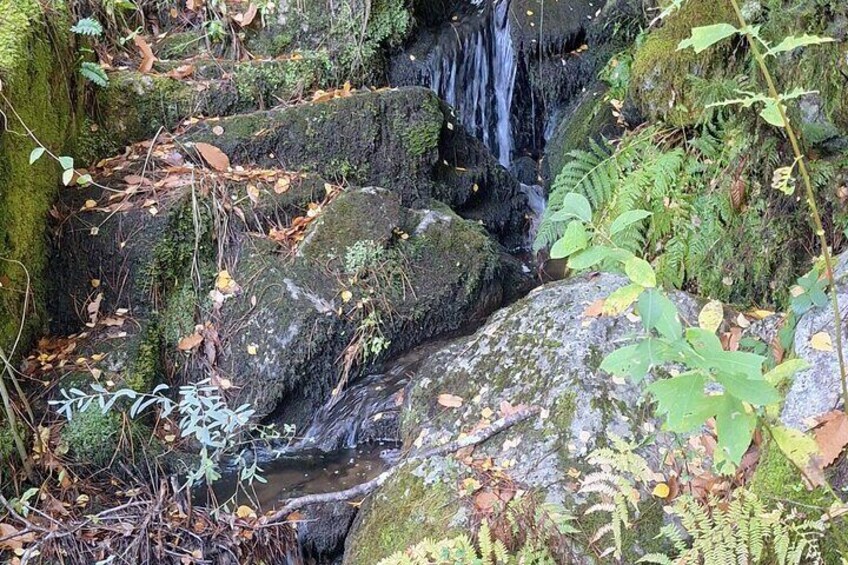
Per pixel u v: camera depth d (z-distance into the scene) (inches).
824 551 75.4
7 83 133.4
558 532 94.1
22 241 138.0
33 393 134.5
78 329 149.1
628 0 209.9
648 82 152.7
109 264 151.7
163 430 139.8
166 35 203.8
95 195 157.9
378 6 212.8
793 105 130.8
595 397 110.7
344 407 145.9
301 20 208.5
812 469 64.6
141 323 149.4
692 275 144.1
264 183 170.1
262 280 153.6
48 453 126.5
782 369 59.7
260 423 144.3
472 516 99.3
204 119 184.1
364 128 187.2
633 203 149.9
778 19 131.1
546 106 226.1
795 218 134.6
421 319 157.3
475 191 204.4
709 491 94.5
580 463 103.5
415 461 112.5
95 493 124.9
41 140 145.9
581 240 59.6
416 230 164.7
